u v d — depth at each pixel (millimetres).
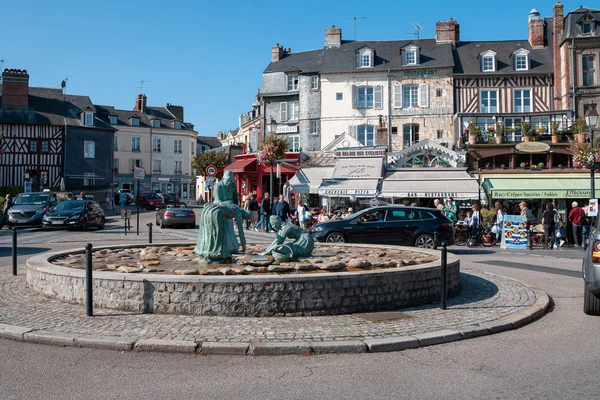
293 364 5410
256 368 5277
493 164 30844
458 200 27234
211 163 54031
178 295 7047
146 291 7121
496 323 6879
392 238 16422
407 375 5094
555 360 5559
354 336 6145
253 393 4613
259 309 7027
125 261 9859
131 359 5539
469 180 26844
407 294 7898
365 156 30562
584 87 33281
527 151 29469
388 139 37312
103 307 7348
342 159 30109
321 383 4863
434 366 5375
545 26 38938
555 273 12391
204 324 6562
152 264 9164
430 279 8227
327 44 40375
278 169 25250
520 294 8961
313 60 42875
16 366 5309
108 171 51531
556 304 8648
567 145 29172
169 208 28641
